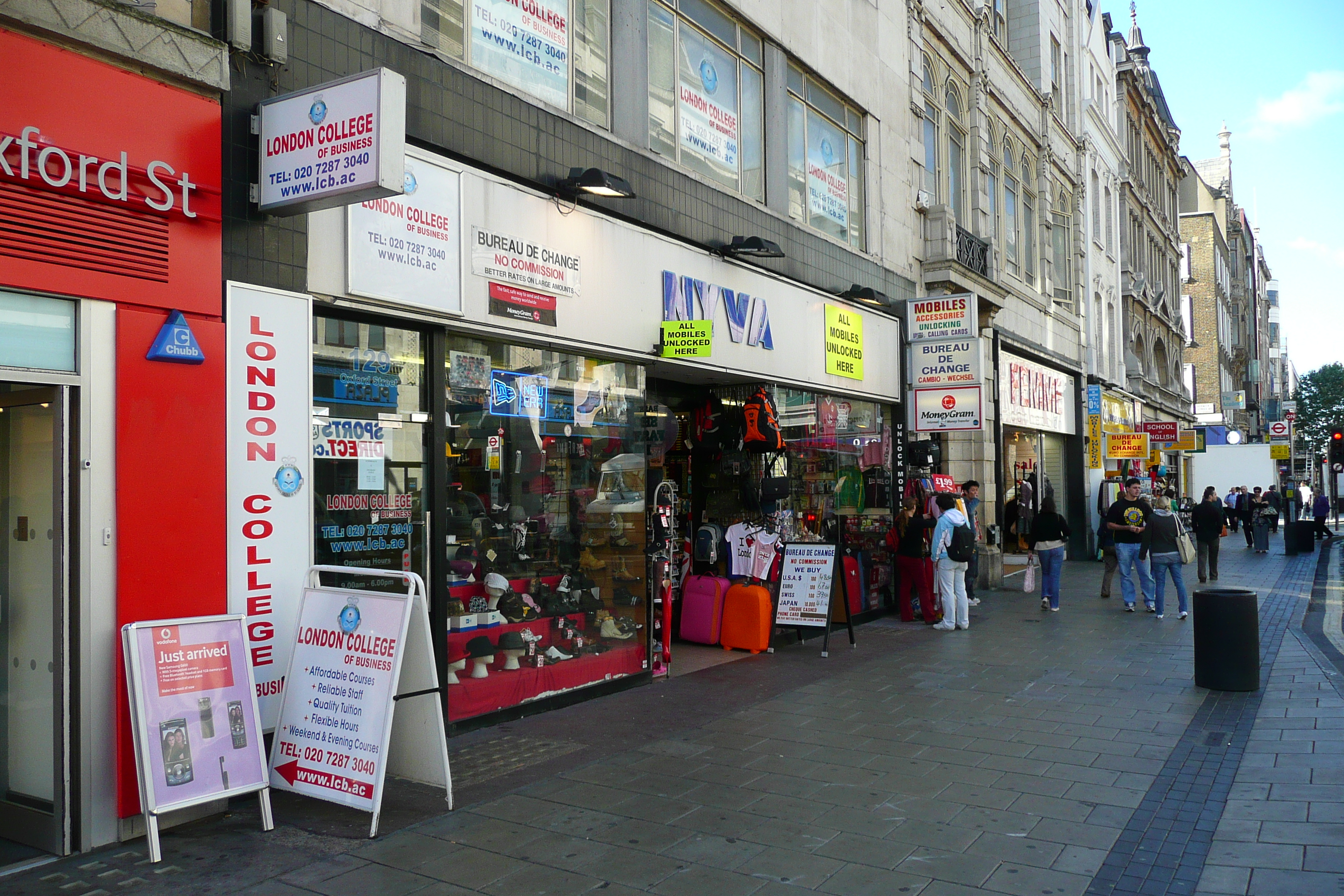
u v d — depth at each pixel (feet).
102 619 15.37
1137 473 93.30
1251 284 259.80
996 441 58.70
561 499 26.07
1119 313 98.68
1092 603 47.03
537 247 24.75
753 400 35.22
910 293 48.67
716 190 32.63
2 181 14.32
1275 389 357.20
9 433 16.38
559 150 25.63
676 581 35.45
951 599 38.75
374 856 14.89
